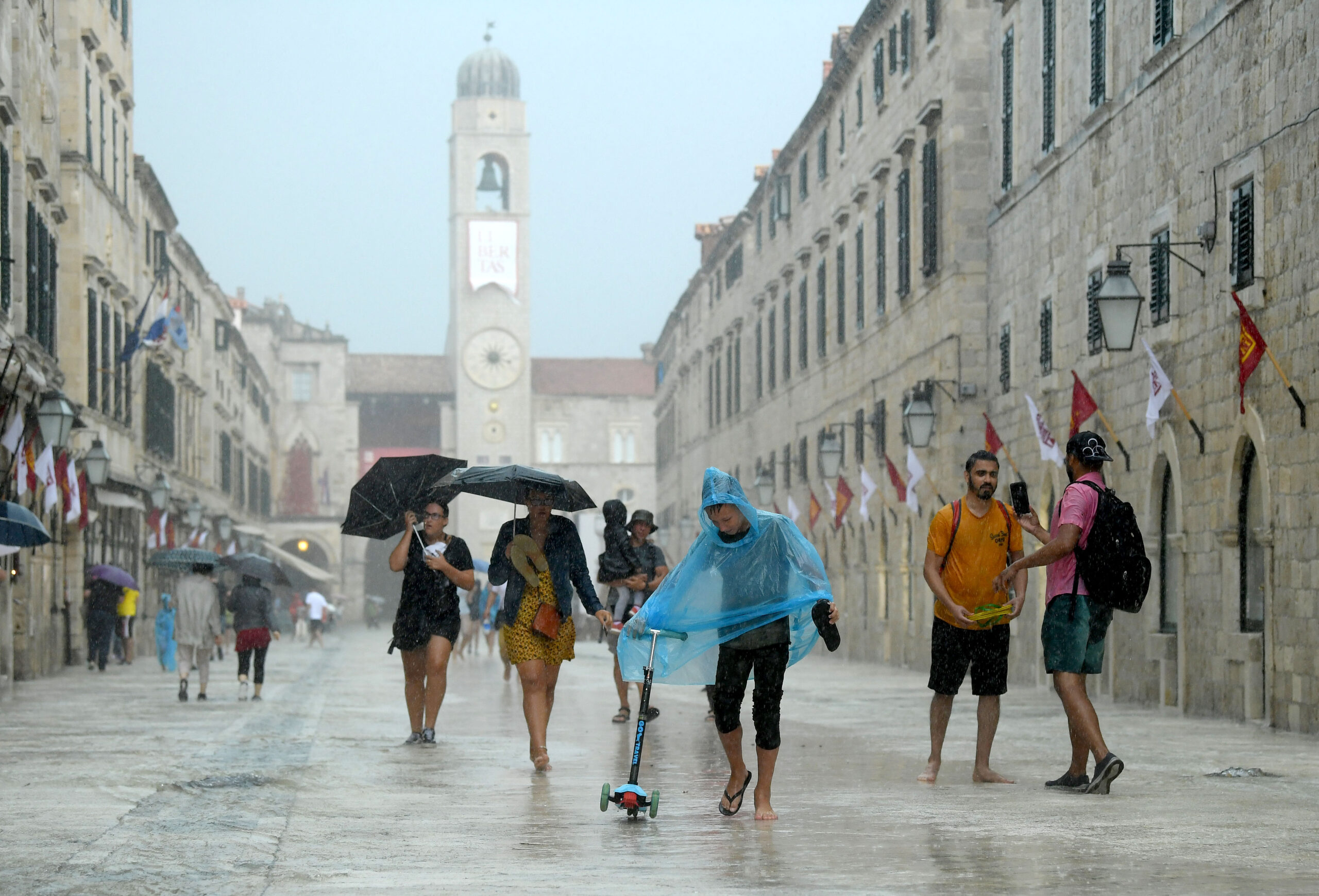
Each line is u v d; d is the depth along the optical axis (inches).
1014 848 384.5
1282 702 794.8
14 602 1375.5
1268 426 815.1
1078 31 1162.6
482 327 5216.5
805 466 2220.7
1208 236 893.8
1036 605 1284.4
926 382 1483.8
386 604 5487.2
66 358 1669.5
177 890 334.3
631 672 458.6
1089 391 1133.7
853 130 1913.1
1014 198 1343.5
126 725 825.5
